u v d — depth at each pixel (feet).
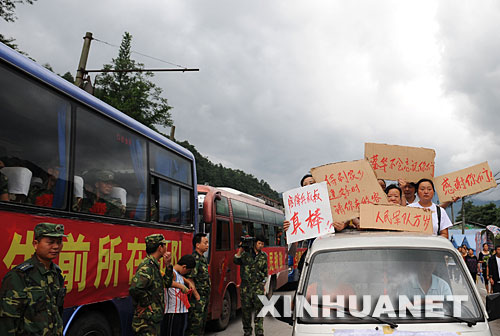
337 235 15.90
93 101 16.85
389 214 17.71
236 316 39.91
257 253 28.78
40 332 10.74
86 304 15.30
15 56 13.19
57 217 14.08
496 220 294.87
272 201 57.52
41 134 13.80
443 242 14.32
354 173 19.95
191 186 26.55
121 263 17.66
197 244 23.80
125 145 18.99
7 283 10.61
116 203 17.71
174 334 22.02
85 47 50.90
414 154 23.65
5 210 12.04
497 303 11.99
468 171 23.43
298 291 13.43
